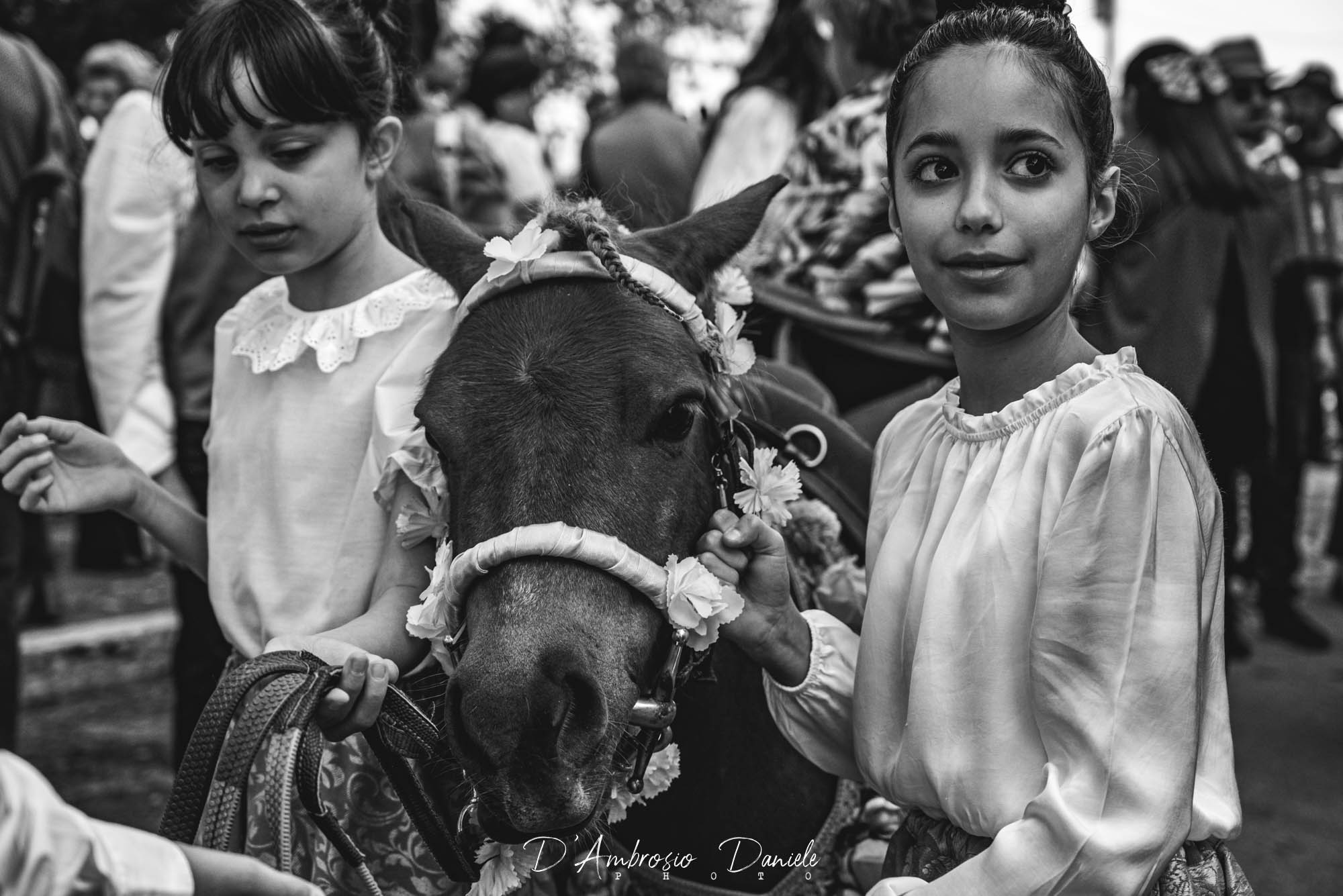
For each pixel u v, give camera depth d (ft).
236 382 7.17
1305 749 16.35
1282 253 20.29
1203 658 5.07
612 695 5.14
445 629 5.57
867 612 5.62
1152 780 4.66
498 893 5.59
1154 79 15.40
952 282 5.16
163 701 18.11
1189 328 15.10
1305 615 22.49
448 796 6.32
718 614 5.46
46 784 3.52
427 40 18.37
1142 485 4.81
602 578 5.28
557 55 50.01
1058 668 4.83
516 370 5.51
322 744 5.43
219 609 6.91
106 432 12.91
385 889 6.51
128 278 12.62
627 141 17.34
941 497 5.37
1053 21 5.26
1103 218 5.52
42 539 20.54
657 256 6.21
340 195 6.69
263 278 12.48
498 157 20.76
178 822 4.88
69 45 39.29
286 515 6.71
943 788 5.09
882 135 9.97
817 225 10.23
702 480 5.84
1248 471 21.67
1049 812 4.66
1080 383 5.06
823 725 5.97
